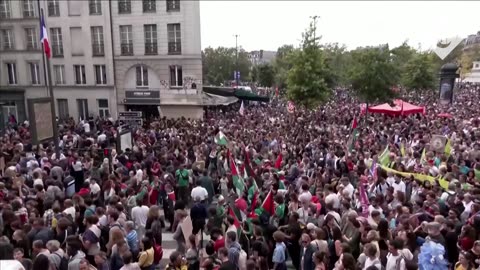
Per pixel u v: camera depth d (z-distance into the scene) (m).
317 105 34.84
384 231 7.86
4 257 7.26
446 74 30.47
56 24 37.56
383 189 11.78
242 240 8.95
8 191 11.02
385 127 25.00
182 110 36.66
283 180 13.10
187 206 13.73
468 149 16.50
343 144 19.17
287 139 20.73
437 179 12.10
